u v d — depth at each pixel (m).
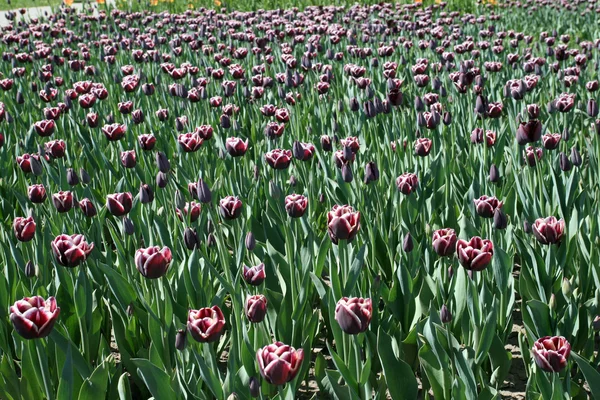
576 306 2.38
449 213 2.98
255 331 2.24
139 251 2.14
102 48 7.23
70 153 3.73
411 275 2.60
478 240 2.22
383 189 3.16
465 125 4.17
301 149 2.97
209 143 3.83
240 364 2.30
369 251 2.79
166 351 2.32
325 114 4.54
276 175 2.96
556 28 8.81
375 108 3.63
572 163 2.97
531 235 2.73
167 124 4.33
